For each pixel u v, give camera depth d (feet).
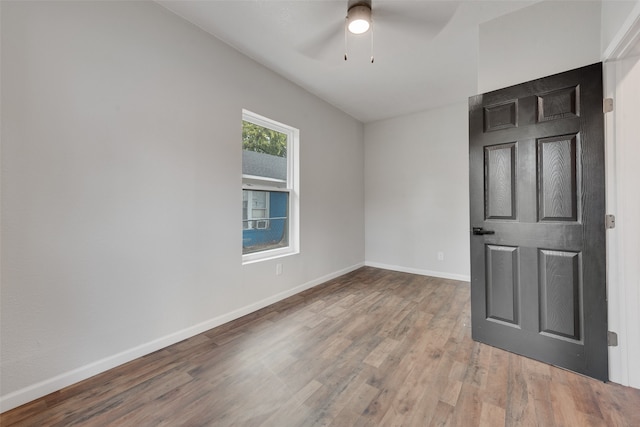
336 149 13.52
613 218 5.41
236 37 7.95
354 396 5.10
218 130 8.06
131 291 6.30
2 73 4.71
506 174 6.56
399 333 7.61
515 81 6.63
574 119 5.68
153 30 6.61
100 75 5.79
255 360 6.30
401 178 14.70
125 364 6.14
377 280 13.00
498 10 6.66
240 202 8.73
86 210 5.64
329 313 9.04
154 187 6.68
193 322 7.48
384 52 8.63
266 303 9.69
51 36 5.19
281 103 10.21
